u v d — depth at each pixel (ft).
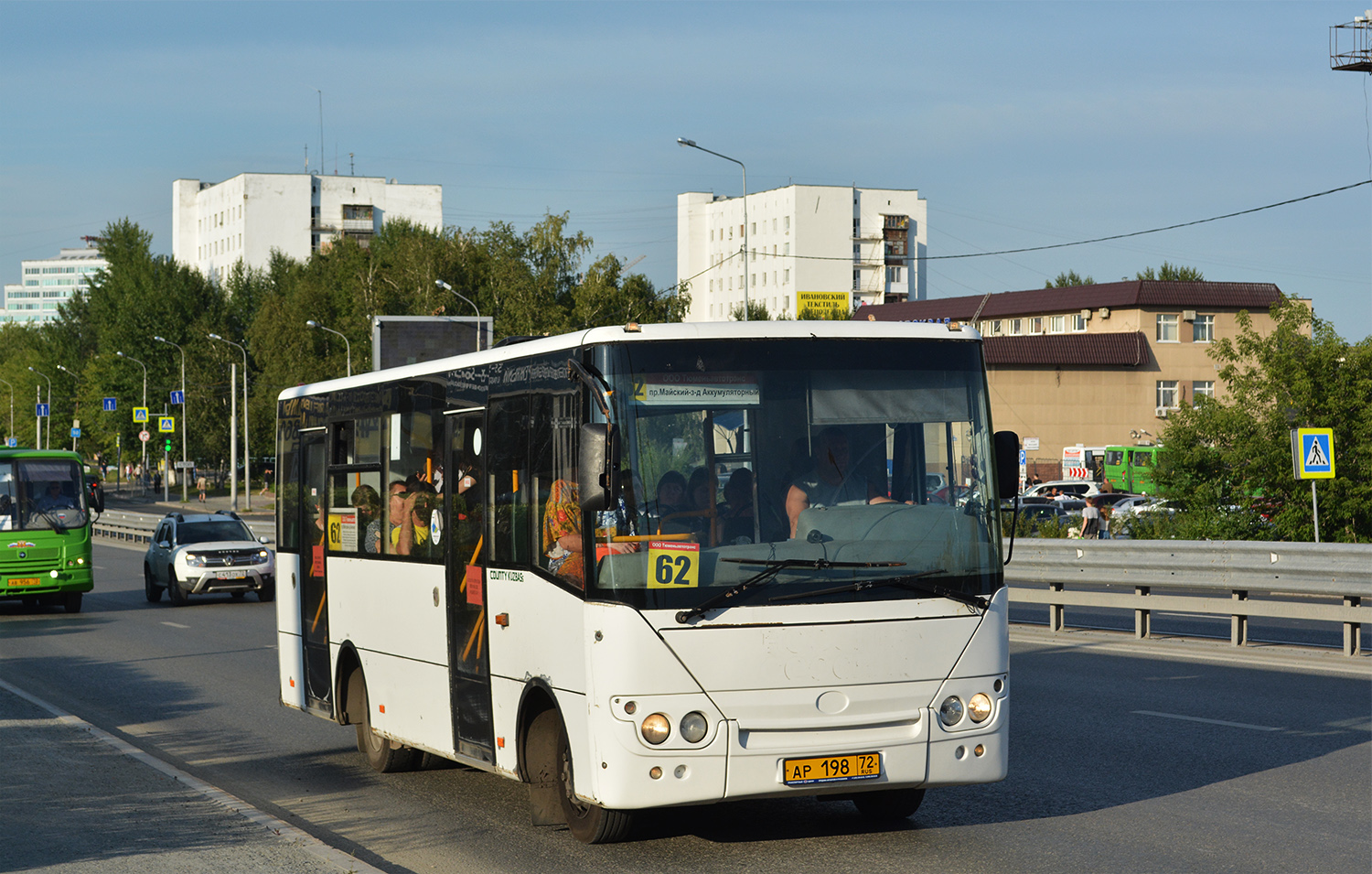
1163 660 48.83
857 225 454.40
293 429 37.83
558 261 251.39
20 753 34.22
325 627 35.12
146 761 33.09
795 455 22.82
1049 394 240.94
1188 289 244.83
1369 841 23.77
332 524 34.68
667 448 22.30
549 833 26.16
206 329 349.00
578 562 22.62
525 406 24.89
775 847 24.41
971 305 281.95
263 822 25.91
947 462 23.58
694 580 21.94
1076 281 461.37
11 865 22.88
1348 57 144.97
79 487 84.02
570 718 23.04
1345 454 89.92
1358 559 46.78
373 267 291.99
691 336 22.74
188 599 94.53
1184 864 22.49
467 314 275.39
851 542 22.70
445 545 28.19
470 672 27.04
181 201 510.17
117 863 22.82
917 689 22.70
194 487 351.87
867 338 23.56
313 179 465.47
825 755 22.13
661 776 21.62
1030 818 26.11
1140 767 30.66
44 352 426.10
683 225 494.18
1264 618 64.85
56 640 68.44
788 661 22.07
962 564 23.26
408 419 30.32
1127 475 214.69
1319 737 33.71
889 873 22.36
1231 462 93.25
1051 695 41.22
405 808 28.99
